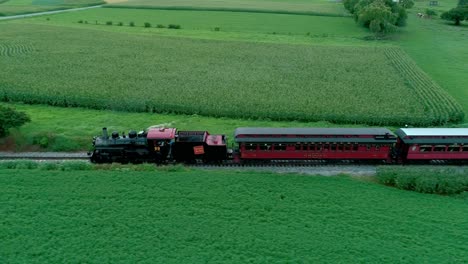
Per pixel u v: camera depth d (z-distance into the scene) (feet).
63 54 315.37
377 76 270.26
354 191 137.59
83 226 117.91
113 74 263.90
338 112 202.28
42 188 135.33
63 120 196.95
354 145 153.89
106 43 356.59
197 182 140.77
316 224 120.16
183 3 624.59
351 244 112.16
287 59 312.91
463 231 117.91
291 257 107.55
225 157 154.10
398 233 116.98
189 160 155.94
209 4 613.52
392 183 145.79
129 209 125.39
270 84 247.50
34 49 330.75
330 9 574.56
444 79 274.98
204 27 448.65
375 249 110.32
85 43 355.97
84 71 269.85
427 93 233.76
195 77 260.42
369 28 424.87
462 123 201.67
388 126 196.34
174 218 121.90
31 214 122.42
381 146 154.20
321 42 382.42
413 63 302.86
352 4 490.08
